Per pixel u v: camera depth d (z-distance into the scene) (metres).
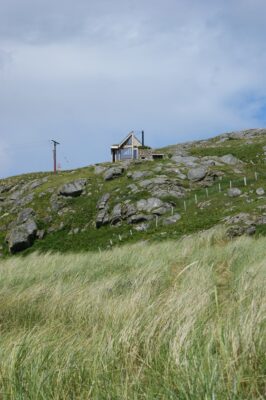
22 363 4.59
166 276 10.22
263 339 4.49
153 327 5.24
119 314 6.53
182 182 57.28
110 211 54.91
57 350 4.93
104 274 12.19
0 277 13.20
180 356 4.29
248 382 3.84
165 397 3.62
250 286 7.20
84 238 52.38
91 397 3.91
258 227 31.73
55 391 3.99
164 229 42.28
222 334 4.58
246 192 47.50
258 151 69.81
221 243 20.62
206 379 3.64
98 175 66.31
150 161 68.38
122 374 4.24
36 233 56.06
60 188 62.78
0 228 61.44
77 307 7.61
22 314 7.79
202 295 6.51
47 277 12.77
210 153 73.25
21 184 75.75
